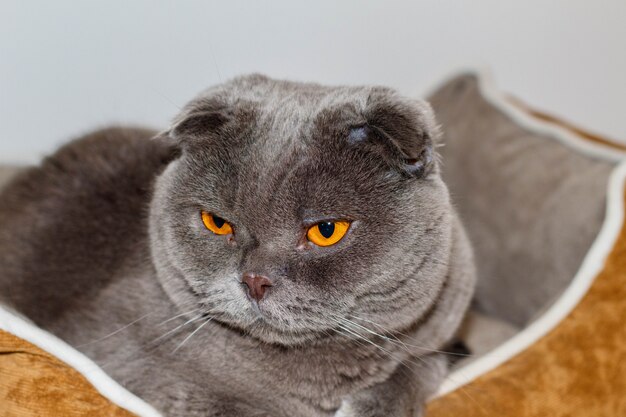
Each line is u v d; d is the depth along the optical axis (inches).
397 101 12.9
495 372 15.8
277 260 12.9
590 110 25.0
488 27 23.6
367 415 14.3
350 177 13.0
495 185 21.3
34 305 16.1
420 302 13.8
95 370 13.4
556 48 24.1
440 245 13.7
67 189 17.2
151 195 15.6
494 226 21.1
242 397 14.3
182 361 14.3
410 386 14.8
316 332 13.5
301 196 12.8
